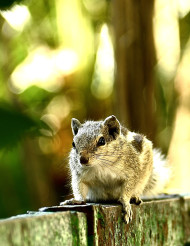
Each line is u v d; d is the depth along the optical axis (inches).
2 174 611.2
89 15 636.1
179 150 602.9
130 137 326.0
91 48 656.4
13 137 204.2
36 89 673.6
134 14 464.8
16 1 226.4
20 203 617.3
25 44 682.2
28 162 616.1
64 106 700.7
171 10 629.3
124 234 237.6
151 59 469.4
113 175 303.0
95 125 309.4
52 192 649.6
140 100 466.3
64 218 186.4
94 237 206.5
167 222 284.7
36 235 163.6
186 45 626.5
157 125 511.8
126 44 464.1
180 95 621.6
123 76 465.4
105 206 224.8
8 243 146.8
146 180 323.3
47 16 659.4
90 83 671.1
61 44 666.8
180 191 533.3
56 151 666.2
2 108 206.1
